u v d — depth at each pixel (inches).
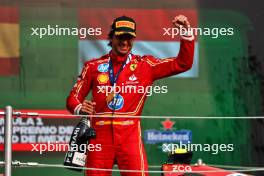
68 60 1035.3
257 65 1053.2
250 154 1047.6
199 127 1042.7
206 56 1047.6
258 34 1051.3
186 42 703.1
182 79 1042.7
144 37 1039.6
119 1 1040.2
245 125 1049.5
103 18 1039.6
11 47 1027.3
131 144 710.5
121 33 704.4
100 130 713.0
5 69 1026.1
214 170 776.3
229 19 1050.1
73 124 1025.5
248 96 1054.4
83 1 1037.8
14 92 1026.1
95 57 1037.8
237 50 1051.3
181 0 1045.8
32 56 1031.6
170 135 1035.9
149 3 1043.3
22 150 1012.5
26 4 1031.6
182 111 1042.7
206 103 1047.6
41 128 1019.9
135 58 727.1
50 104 1030.4
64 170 1019.3
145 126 1031.6
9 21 1028.5
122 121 710.5
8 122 668.1
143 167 711.1
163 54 1042.7
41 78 1031.0
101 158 711.7
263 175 1042.7
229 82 1051.3
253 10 1053.2
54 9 1034.1
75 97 721.6
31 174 1014.4
